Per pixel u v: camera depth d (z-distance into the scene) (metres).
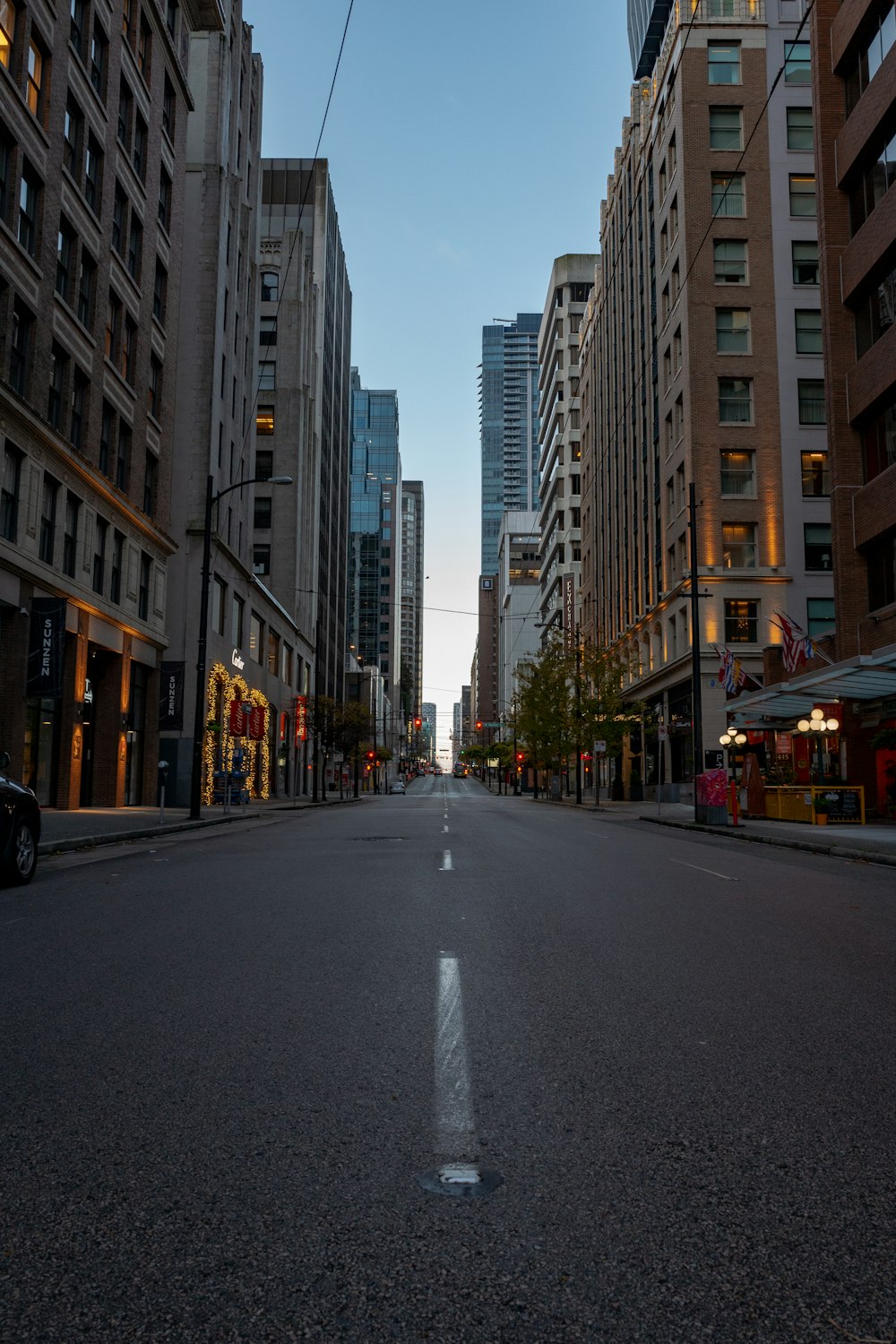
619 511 60.69
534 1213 3.02
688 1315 2.47
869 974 6.54
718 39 45.22
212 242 40.72
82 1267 2.70
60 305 25.62
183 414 39.31
